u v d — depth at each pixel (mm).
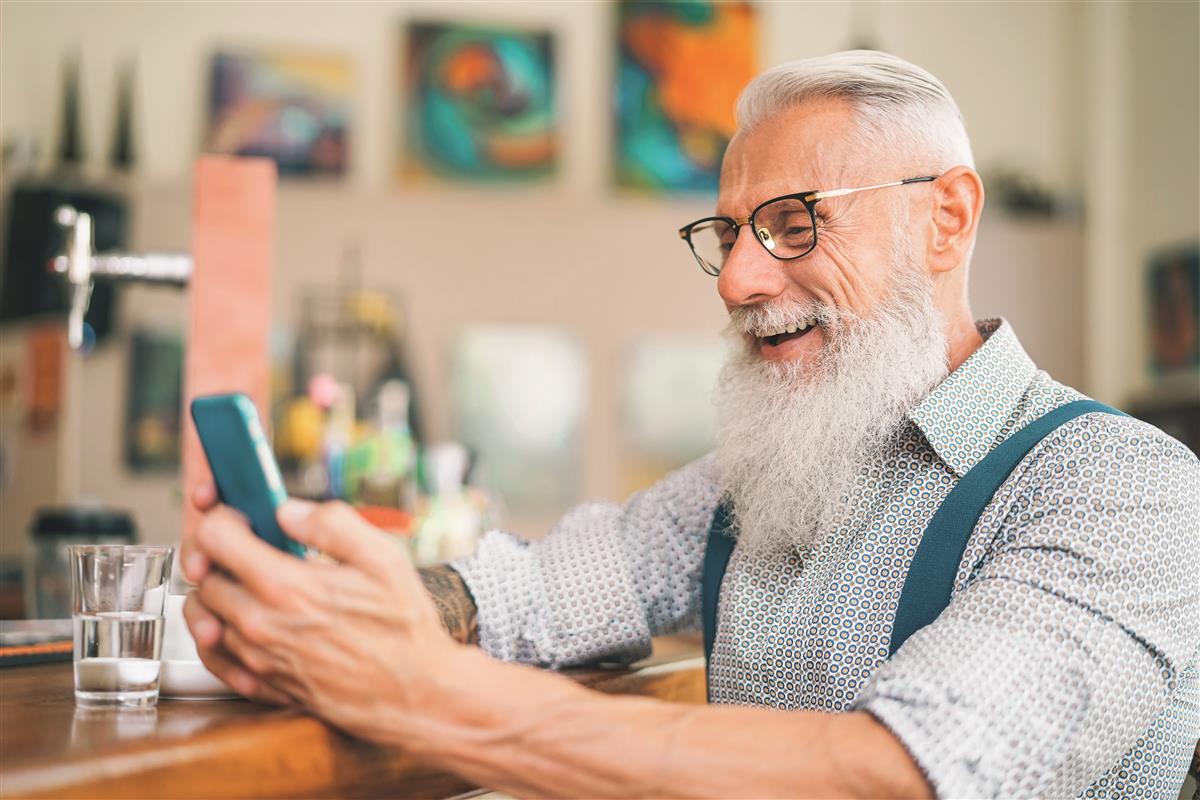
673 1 6254
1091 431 1175
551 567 1394
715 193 6195
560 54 6219
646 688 1383
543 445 5949
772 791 902
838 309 1348
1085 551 1062
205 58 5992
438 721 913
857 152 1352
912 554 1257
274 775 887
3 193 5703
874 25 6340
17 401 3891
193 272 1731
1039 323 6168
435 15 6156
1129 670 1030
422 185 6070
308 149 5996
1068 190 6332
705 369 6090
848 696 1258
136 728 896
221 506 947
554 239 6039
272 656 928
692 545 1476
